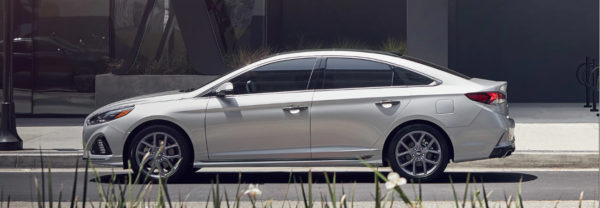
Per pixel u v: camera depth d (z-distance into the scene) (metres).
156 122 14.53
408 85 14.17
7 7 18.50
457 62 32.25
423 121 14.16
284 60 14.44
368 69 14.26
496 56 32.12
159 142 14.46
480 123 14.02
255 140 14.27
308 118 14.16
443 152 14.06
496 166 16.84
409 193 13.04
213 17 27.98
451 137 13.98
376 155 14.12
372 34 31.94
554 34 32.12
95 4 27.83
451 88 14.09
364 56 14.31
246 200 12.42
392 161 14.12
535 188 13.89
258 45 29.12
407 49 25.89
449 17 31.58
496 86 14.24
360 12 31.94
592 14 31.98
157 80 26.17
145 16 27.73
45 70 27.97
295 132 14.20
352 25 32.00
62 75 27.94
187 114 14.33
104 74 26.89
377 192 4.44
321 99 14.16
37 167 17.45
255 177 15.59
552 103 32.22
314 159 14.23
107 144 14.53
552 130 22.22
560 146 18.41
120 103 14.74
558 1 31.98
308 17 32.16
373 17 31.89
